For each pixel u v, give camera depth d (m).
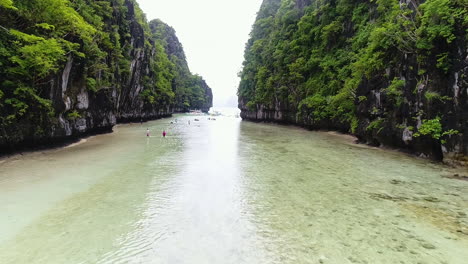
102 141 25.19
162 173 13.92
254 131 40.06
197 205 9.69
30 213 8.62
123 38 44.09
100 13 32.09
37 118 17.09
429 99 15.98
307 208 9.50
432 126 15.46
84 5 26.77
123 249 6.73
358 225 8.20
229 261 6.29
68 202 9.64
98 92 28.44
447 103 15.00
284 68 49.59
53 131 19.03
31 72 16.39
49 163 15.27
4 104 14.81
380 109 21.69
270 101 56.88
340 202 10.09
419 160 17.45
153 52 67.00
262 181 12.75
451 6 14.44
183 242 7.12
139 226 7.98
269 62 58.31
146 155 18.69
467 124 13.95
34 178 12.30
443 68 15.02
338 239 7.34
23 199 9.78
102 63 28.58
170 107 84.44
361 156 19.06
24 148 17.02
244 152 20.73
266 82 57.62
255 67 68.38
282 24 56.66
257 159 17.95
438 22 15.20
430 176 13.62
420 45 16.09
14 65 15.70
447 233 7.75
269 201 10.16
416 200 10.32
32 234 7.34
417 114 17.20
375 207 9.62
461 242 7.25
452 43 14.64
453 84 14.57
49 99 18.33
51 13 18.14
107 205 9.47
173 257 6.42
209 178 13.18
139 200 10.03
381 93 21.23
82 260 6.24
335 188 11.73
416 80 17.58
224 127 47.59
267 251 6.71
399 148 20.50
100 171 13.91
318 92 38.62
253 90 69.50
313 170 14.92
